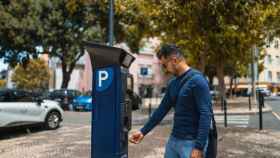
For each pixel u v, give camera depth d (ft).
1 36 90.99
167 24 38.01
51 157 26.78
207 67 128.36
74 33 97.81
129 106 17.69
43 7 92.94
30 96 43.68
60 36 95.96
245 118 62.90
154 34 53.47
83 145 30.60
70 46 97.35
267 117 64.44
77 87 193.06
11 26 89.10
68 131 41.73
